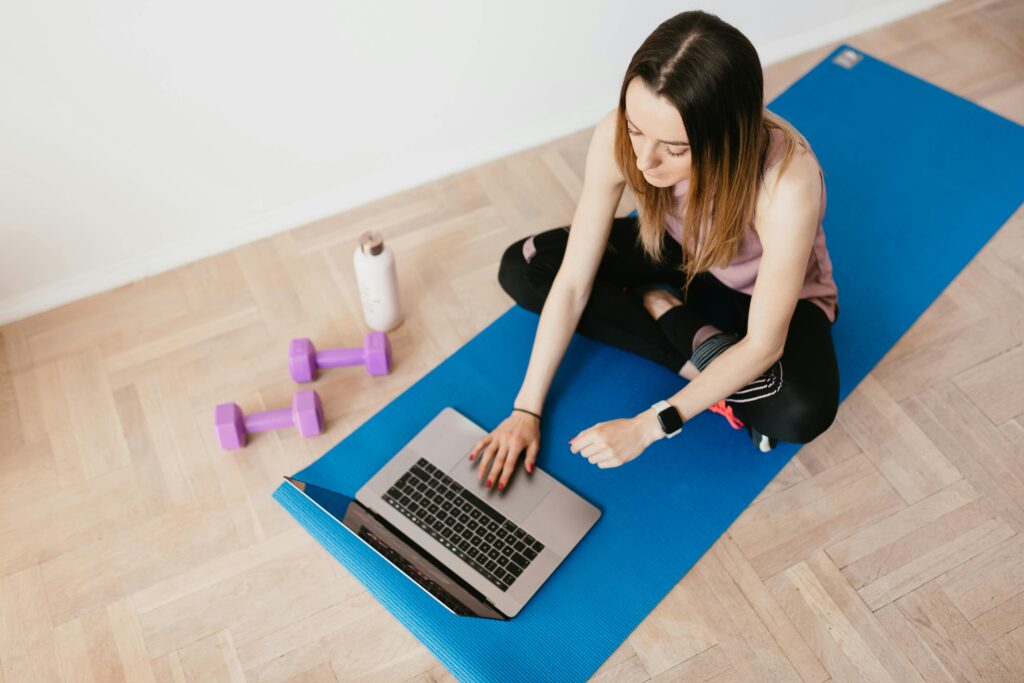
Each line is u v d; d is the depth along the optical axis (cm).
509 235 217
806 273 162
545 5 206
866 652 155
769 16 241
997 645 155
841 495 172
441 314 203
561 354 169
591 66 226
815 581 162
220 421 174
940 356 191
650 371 190
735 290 171
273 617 162
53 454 183
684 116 116
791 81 248
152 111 184
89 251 204
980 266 204
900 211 214
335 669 156
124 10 166
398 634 159
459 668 153
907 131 232
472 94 217
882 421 182
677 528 168
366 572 163
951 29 256
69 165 185
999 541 166
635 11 219
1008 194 217
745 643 156
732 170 126
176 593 165
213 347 200
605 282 177
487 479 171
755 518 170
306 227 222
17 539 172
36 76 169
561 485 172
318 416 180
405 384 191
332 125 206
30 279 203
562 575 163
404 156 223
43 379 195
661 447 179
